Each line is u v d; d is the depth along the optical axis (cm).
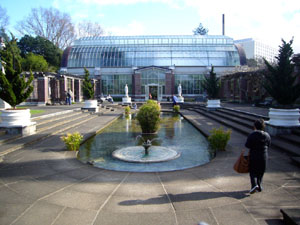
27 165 692
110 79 4469
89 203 450
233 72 3184
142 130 1302
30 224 379
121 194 491
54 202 454
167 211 418
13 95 1019
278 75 989
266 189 503
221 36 5125
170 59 4612
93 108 2148
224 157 762
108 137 1181
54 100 3012
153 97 4353
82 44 4925
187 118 1878
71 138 870
